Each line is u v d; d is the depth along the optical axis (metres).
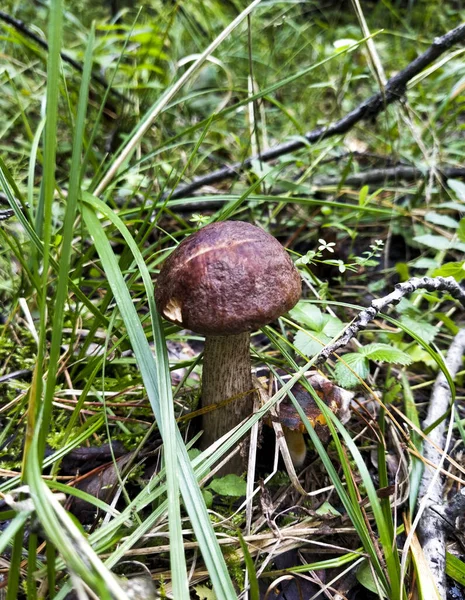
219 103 0.58
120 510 0.25
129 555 0.20
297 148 0.45
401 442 0.28
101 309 0.29
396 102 0.44
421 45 0.66
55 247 0.32
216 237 0.21
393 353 0.27
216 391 0.24
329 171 0.50
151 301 0.23
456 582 0.23
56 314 0.17
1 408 0.29
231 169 0.45
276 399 0.22
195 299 0.21
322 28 0.73
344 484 0.27
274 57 0.64
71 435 0.27
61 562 0.18
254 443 0.24
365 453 0.29
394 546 0.21
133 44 0.56
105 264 0.22
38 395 0.17
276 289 0.21
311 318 0.29
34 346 0.33
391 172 0.49
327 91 0.67
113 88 0.50
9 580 0.16
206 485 0.25
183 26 0.61
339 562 0.21
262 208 0.46
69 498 0.24
